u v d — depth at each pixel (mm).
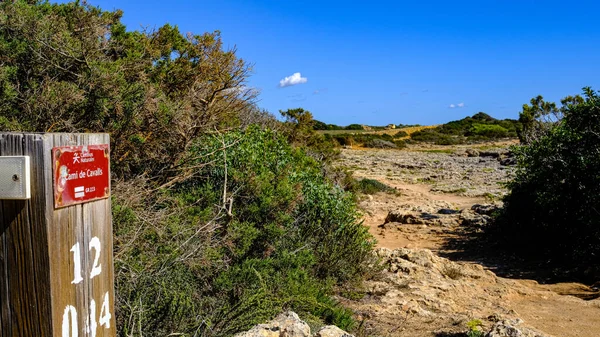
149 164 6945
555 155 13086
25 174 1839
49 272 1892
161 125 6656
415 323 7020
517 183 15188
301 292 6395
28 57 6453
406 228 17062
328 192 9328
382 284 8836
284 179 7984
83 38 6785
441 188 28047
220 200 6977
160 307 4734
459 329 6801
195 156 7340
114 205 5449
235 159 7805
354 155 48781
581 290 10164
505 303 8734
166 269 5281
